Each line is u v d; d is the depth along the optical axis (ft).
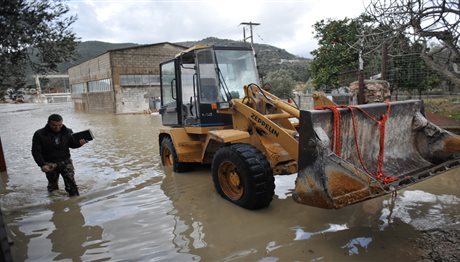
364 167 11.85
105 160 25.02
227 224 12.44
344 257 9.80
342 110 11.35
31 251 11.12
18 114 85.35
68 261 10.37
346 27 41.32
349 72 39.81
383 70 28.53
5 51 11.49
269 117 15.16
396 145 12.96
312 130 10.07
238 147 13.64
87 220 13.53
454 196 14.05
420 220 11.88
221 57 17.56
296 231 11.61
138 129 43.65
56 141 16.22
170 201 15.26
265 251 10.37
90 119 63.82
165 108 21.81
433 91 36.91
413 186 15.46
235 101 15.44
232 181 14.46
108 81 79.00
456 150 12.44
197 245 10.95
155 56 80.69
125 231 12.32
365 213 12.76
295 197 10.48
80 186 18.26
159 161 23.91
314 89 50.01
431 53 14.30
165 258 10.22
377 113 12.36
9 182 19.80
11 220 13.83
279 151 14.28
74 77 105.29
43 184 19.13
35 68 12.76
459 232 10.78
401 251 9.93
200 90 17.47
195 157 19.16
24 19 11.04
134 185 18.06
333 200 9.38
